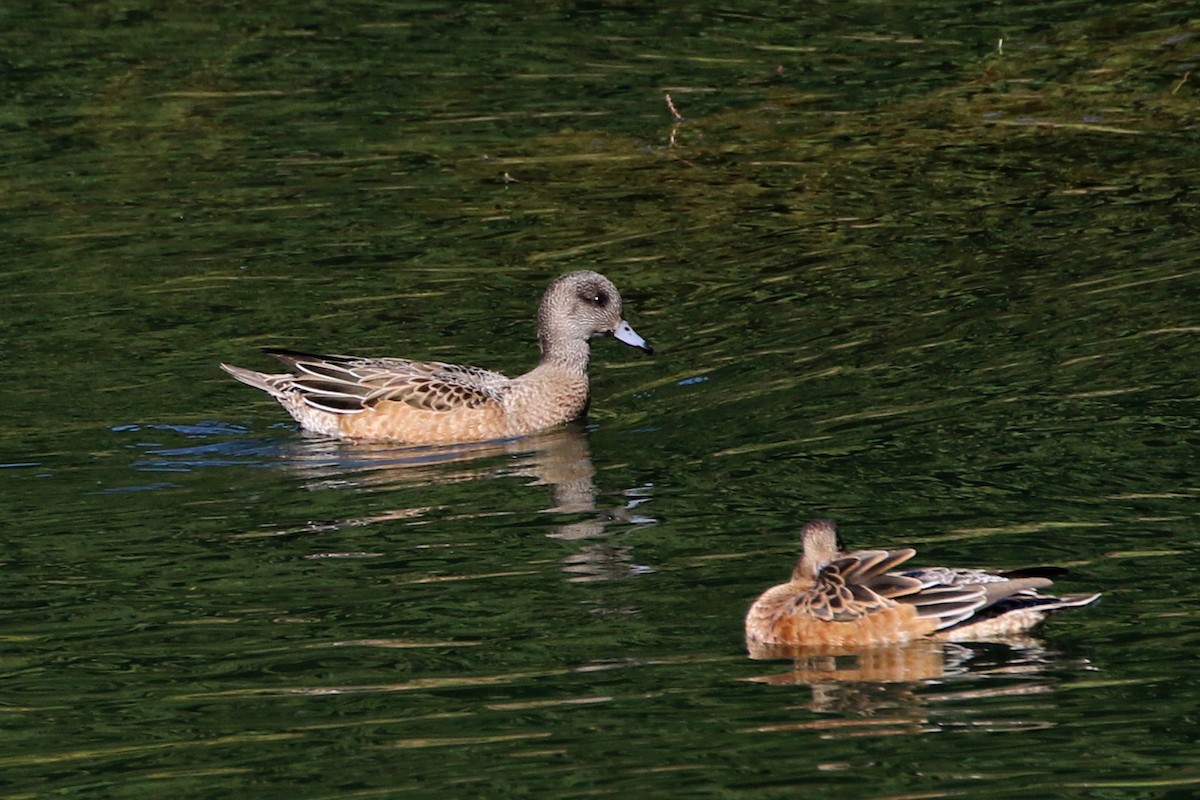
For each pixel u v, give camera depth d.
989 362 17.11
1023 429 15.43
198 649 12.02
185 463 16.02
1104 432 15.23
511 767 10.13
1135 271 19.27
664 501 14.52
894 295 19.14
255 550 13.84
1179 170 22.48
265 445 16.58
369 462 16.14
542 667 11.48
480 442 16.75
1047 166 23.02
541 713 10.82
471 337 19.02
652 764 10.09
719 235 21.39
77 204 22.97
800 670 11.23
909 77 26.80
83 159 24.56
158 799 10.02
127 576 13.37
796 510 14.02
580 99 26.47
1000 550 12.88
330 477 15.69
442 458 16.25
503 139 25.00
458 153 24.55
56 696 11.39
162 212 22.72
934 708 10.66
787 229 21.45
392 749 10.46
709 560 13.16
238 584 13.14
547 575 13.05
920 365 17.19
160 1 31.16
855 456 15.12
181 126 25.77
